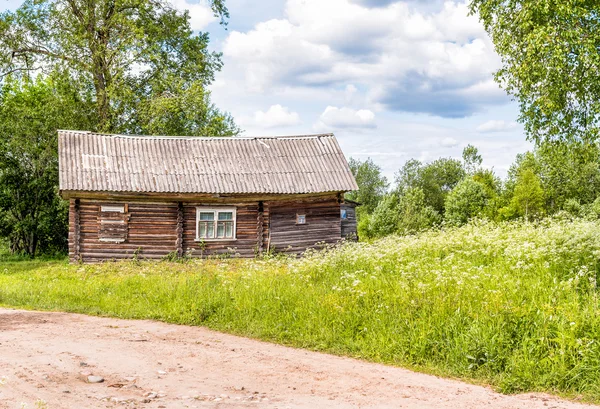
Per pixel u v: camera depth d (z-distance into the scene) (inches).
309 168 990.4
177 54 1364.4
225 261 898.1
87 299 554.3
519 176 2324.1
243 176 956.6
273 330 402.6
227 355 344.5
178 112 1250.6
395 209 1831.9
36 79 1461.6
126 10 1285.7
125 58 1224.2
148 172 933.2
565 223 612.4
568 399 259.9
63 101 1242.6
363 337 365.4
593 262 430.9
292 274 538.3
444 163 3570.4
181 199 937.5
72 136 972.6
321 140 1057.5
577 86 717.9
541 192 1993.1
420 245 607.5
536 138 792.9
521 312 326.6
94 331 412.5
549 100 709.9
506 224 700.0
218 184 932.0
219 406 237.8
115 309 504.1
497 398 259.8
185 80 1328.7
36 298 567.8
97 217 916.0
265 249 959.6
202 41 1390.3
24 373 280.4
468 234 652.1
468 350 308.5
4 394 242.4
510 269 460.1
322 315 400.8
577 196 2304.4
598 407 249.1
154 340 385.4
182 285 542.3
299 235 975.0
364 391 269.0
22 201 1246.9
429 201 3363.7
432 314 349.1
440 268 487.2
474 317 333.1
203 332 419.2
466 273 423.8
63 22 1285.7
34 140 1269.7
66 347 351.3
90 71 1269.7
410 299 380.2
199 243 943.0
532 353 297.1
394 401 252.4
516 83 764.6
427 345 327.0
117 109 1248.8
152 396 250.7
